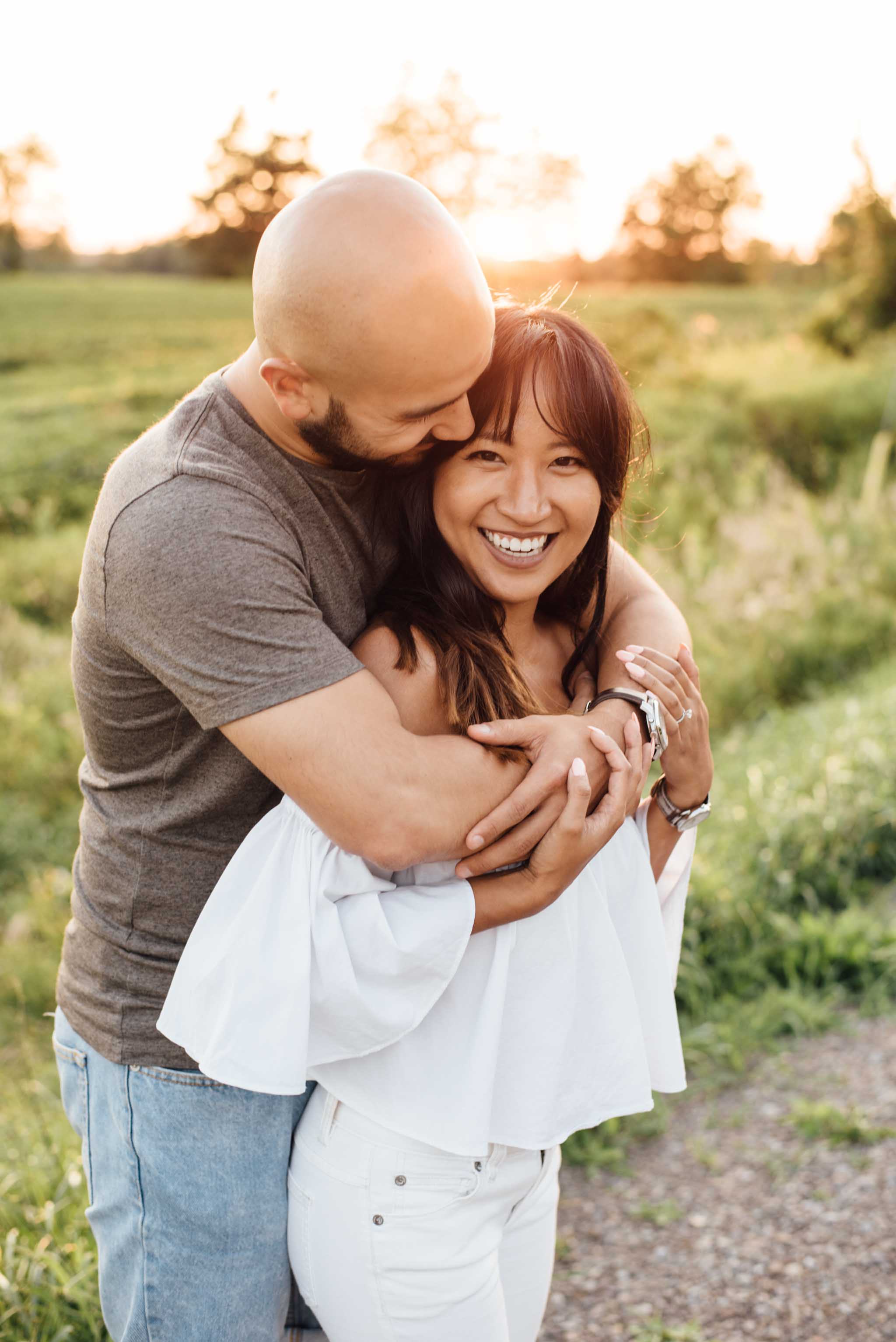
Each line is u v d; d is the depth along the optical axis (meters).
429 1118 1.36
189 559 1.27
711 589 6.95
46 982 3.87
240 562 1.28
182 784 1.44
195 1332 1.45
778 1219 2.47
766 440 12.03
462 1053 1.40
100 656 1.38
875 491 8.66
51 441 11.61
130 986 1.47
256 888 1.34
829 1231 2.42
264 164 25.47
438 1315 1.39
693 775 1.67
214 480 1.31
